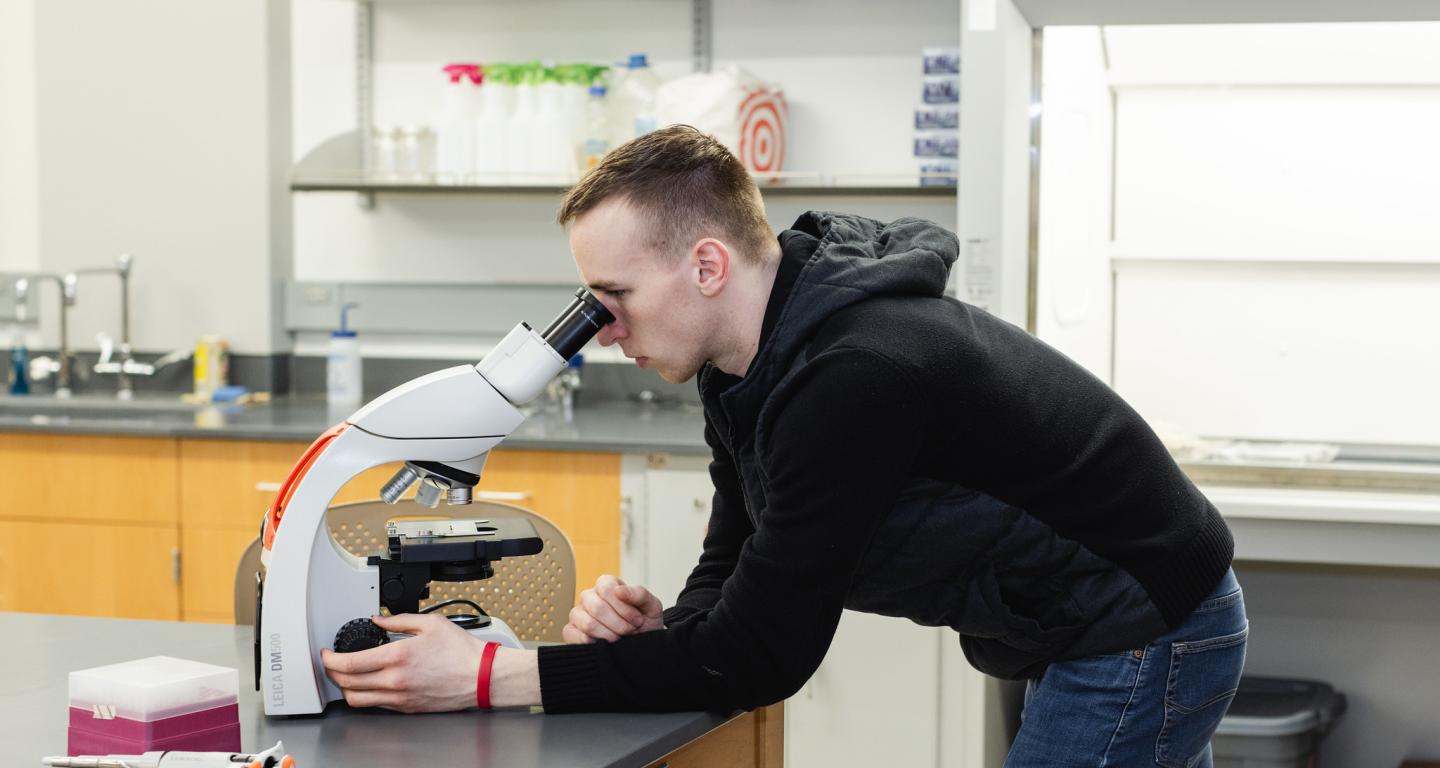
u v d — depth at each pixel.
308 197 3.92
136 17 3.84
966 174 2.73
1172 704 1.53
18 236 4.07
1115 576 1.47
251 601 1.86
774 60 3.62
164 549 3.24
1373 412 3.28
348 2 3.82
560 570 1.91
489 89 3.54
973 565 1.46
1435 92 3.12
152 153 3.86
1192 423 3.40
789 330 1.37
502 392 1.36
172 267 3.88
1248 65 3.19
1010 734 3.05
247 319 3.85
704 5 3.63
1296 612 3.25
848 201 3.60
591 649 1.35
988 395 1.37
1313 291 3.28
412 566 1.41
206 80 3.81
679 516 2.99
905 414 1.30
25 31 4.02
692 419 3.41
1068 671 1.55
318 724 1.32
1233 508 2.66
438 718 1.34
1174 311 3.37
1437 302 3.20
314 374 3.95
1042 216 2.90
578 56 3.73
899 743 2.82
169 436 3.21
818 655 1.34
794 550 1.29
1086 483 1.43
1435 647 3.17
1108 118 3.29
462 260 3.85
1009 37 2.69
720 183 1.38
